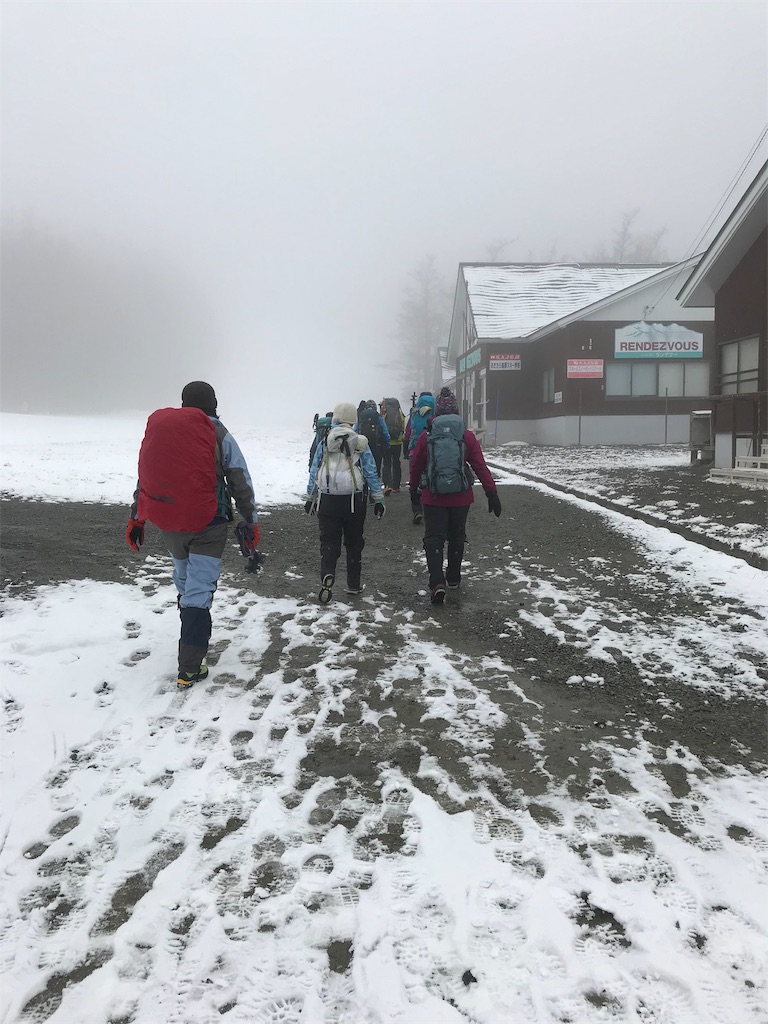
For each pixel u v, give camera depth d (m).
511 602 5.29
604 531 7.63
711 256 11.25
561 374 21.62
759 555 5.84
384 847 2.36
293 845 2.36
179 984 1.80
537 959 1.88
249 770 2.84
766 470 9.41
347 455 5.11
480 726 3.28
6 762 2.87
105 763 2.88
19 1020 1.70
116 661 3.96
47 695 3.48
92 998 1.75
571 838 2.41
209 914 2.03
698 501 8.50
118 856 2.30
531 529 7.97
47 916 2.04
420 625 4.74
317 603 5.22
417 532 8.14
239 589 5.57
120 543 6.93
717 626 4.62
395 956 1.88
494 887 2.15
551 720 3.34
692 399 21.11
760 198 9.95
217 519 3.74
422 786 2.76
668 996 1.76
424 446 5.35
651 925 1.99
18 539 6.80
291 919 2.02
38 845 2.37
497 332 23.88
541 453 17.92
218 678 3.78
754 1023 1.68
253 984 1.80
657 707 3.49
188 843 2.37
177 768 2.85
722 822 2.51
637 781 2.79
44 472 11.45
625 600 5.28
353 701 3.53
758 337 10.76
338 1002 1.75
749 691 3.66
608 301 20.62
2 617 4.50
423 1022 1.68
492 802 2.64
